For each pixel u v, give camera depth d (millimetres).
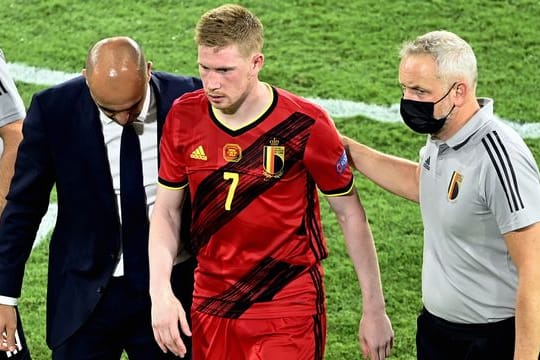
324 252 14977
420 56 13586
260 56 13703
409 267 23062
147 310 15891
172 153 14477
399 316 21516
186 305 16000
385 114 28453
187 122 14273
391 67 30516
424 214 14789
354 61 30812
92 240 15562
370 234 15023
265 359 14719
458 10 32750
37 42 31922
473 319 14680
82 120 15086
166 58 30953
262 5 33281
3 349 16188
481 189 13781
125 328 16109
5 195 16266
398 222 24547
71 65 30891
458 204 14023
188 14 33000
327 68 30500
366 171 16031
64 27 32625
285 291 14695
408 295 22188
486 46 31219
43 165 15398
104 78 14000
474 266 14352
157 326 14172
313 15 32750
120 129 15070
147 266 15586
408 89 13781
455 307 14734
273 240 14469
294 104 14078
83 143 15109
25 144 15336
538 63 30531
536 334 13492
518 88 29516
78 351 16062
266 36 31891
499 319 14547
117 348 16359
